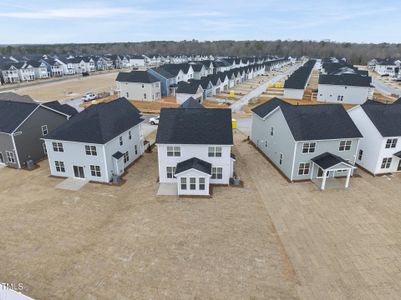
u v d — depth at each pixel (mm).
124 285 15500
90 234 19922
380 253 18219
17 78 103000
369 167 30031
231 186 27109
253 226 20953
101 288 15297
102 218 21906
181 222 21281
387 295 15109
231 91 78125
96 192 25875
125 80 68688
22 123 30375
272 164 32250
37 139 32781
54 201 24219
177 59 177875
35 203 23844
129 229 20422
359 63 186000
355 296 15031
